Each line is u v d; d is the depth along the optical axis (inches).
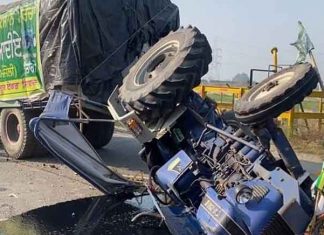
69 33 350.0
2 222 222.1
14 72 402.3
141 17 380.8
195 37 200.5
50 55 362.6
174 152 202.8
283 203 153.6
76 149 254.4
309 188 168.1
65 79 351.3
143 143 205.2
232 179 169.6
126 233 204.2
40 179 322.3
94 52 355.9
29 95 386.6
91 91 351.3
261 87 182.4
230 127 195.9
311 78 169.6
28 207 254.1
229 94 614.2
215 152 184.4
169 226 182.9
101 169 262.2
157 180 195.3
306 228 151.2
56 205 247.1
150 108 193.0
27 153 394.6
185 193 184.9
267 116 166.7
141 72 213.0
